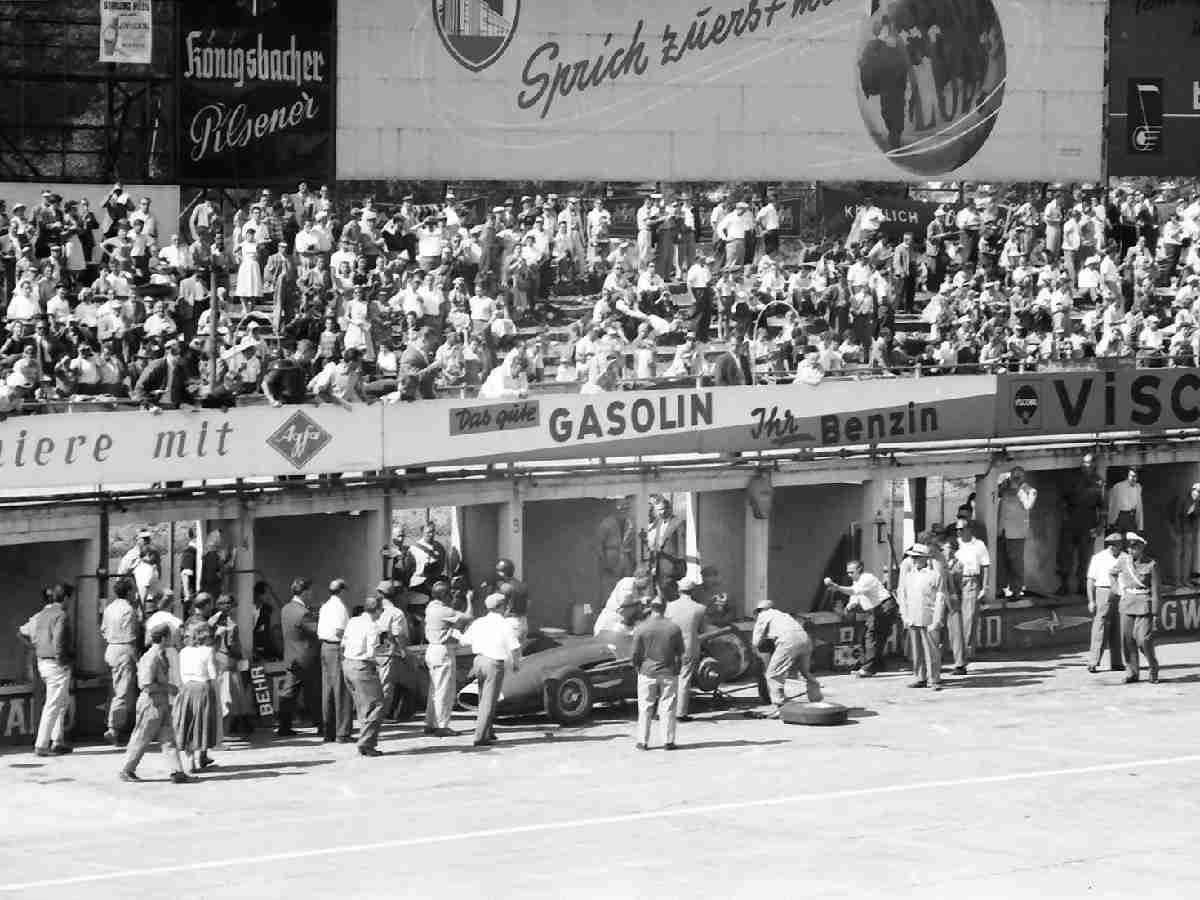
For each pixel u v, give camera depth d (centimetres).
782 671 3331
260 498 3300
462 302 4212
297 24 4422
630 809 2706
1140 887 2338
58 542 3178
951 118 4972
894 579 3934
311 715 3219
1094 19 5056
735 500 3838
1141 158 5141
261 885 2319
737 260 4716
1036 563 4247
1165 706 3469
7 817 2655
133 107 4375
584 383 3838
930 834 2577
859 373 4153
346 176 4494
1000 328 4478
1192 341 4569
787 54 4816
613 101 4694
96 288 3916
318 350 3847
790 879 2352
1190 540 4278
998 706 3466
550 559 3794
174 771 2862
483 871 2383
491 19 4569
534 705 3300
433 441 3456
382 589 3209
